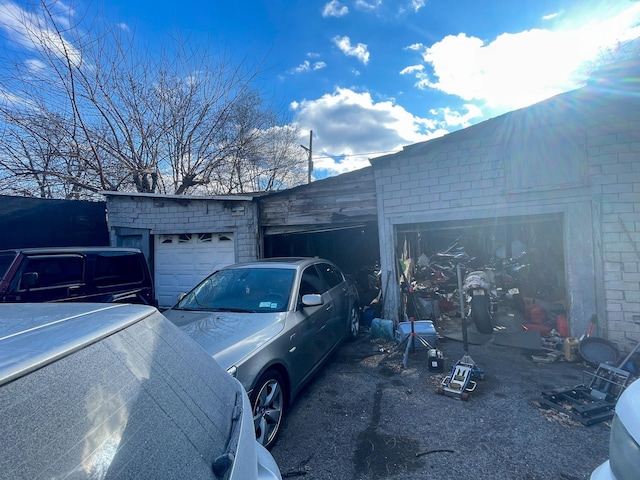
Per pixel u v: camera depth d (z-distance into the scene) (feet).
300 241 33.22
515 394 13.08
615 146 17.16
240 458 4.25
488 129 19.63
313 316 13.76
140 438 3.45
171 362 4.80
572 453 9.48
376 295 28.78
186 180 46.26
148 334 4.78
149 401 3.89
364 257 37.32
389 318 22.08
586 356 15.67
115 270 19.63
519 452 9.59
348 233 37.73
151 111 43.50
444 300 26.61
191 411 4.37
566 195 18.06
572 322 17.70
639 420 5.21
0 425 2.58
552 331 19.42
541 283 26.86
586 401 12.19
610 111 17.21
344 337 17.88
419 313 24.31
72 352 3.48
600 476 5.75
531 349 17.90
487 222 21.12
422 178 21.25
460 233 48.37
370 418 11.57
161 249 30.32
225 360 9.03
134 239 30.60
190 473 3.58
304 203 25.95
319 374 15.29
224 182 49.73
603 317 17.12
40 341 3.53
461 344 19.35
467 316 25.11
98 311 4.81
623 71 16.56
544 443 9.96
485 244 46.70
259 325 11.27
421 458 9.47
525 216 19.98
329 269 18.70
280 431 10.89
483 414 11.64
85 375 3.43
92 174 40.11
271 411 10.09
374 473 8.94
